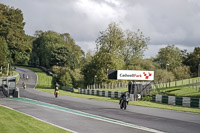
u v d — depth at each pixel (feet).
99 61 247.50
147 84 146.41
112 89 217.97
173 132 48.32
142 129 50.16
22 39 336.70
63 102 104.47
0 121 49.96
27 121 52.29
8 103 92.79
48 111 73.92
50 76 353.92
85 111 76.33
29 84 276.82
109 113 73.26
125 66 285.64
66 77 303.48
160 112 81.05
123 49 258.57
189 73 284.00
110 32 250.37
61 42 459.73
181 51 357.82
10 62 312.09
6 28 311.27
